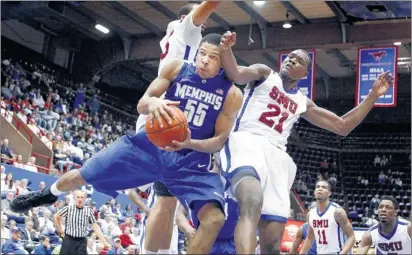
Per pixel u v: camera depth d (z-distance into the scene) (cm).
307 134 2723
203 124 410
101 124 2316
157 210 487
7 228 1092
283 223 455
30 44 2284
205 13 478
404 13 1728
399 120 2695
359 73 1714
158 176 415
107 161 418
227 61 404
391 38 1803
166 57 500
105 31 2103
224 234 480
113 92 2625
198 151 407
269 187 457
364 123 2770
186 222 494
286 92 491
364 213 2384
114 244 1224
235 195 407
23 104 1922
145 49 2211
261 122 477
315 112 514
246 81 468
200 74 401
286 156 473
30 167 1577
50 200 453
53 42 2345
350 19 1827
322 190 771
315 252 861
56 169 1723
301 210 2233
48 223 1191
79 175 427
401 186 2570
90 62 2327
